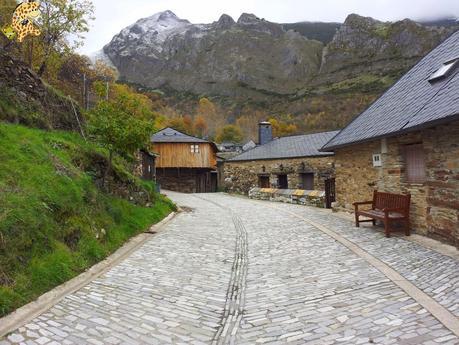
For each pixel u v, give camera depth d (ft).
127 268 22.91
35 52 54.95
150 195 45.39
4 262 16.76
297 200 69.51
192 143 109.50
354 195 44.65
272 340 14.16
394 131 29.84
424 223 30.25
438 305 15.88
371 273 21.26
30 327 14.20
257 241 32.94
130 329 14.99
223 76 420.77
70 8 52.70
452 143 25.70
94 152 36.76
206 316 16.70
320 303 17.44
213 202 71.31
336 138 47.06
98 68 117.70
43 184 24.04
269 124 107.04
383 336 13.69
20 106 35.01
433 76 33.09
